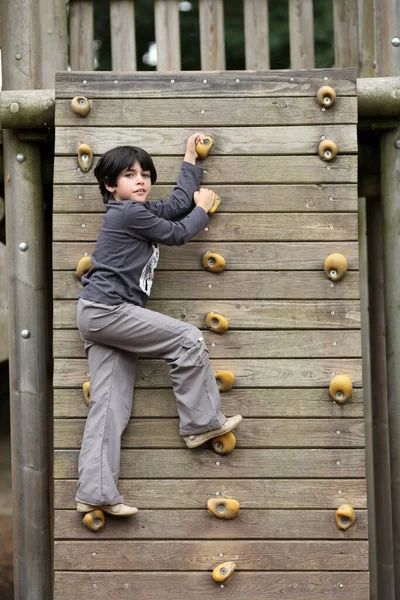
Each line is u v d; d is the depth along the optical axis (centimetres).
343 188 406
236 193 406
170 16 481
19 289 444
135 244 380
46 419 449
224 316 400
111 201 386
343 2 488
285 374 396
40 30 466
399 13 448
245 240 404
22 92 433
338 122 410
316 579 384
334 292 401
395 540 444
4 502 736
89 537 385
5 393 791
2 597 615
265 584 384
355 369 397
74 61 482
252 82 412
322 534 386
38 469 442
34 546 439
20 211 445
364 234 616
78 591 382
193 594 383
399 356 440
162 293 400
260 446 392
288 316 400
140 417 391
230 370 396
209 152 407
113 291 376
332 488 389
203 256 400
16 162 445
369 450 607
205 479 389
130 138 409
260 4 482
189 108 411
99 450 375
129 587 383
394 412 441
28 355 443
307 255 403
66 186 405
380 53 449
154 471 388
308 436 392
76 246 403
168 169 408
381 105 429
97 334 377
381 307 542
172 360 378
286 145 408
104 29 1022
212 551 385
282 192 406
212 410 377
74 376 396
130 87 411
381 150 445
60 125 408
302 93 411
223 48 490
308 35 488
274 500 388
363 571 384
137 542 384
